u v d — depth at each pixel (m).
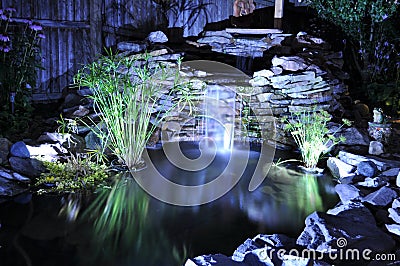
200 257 2.72
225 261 2.69
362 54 7.90
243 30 7.38
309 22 9.27
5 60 5.41
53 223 3.38
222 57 7.18
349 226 3.07
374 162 4.62
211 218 3.56
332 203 3.88
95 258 2.89
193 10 7.80
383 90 7.20
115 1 6.71
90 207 3.70
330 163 4.79
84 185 4.14
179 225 3.42
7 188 3.90
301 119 5.45
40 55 5.98
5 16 5.13
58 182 4.14
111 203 3.80
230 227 3.40
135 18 7.09
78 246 3.04
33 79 5.63
